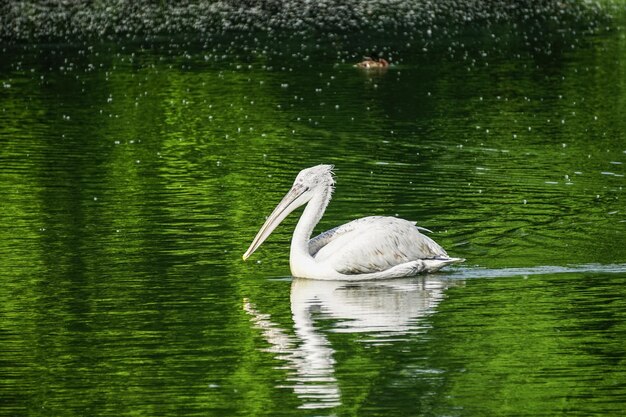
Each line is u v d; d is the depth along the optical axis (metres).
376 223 14.23
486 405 10.17
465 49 37.66
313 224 14.32
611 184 19.45
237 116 26.20
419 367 11.12
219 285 13.88
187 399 10.38
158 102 27.94
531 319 12.49
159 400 10.37
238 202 18.22
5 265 14.70
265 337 11.99
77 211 17.61
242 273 14.38
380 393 10.44
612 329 12.14
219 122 25.47
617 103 27.77
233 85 30.47
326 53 36.69
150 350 11.67
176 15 43.88
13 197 18.55
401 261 14.09
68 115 26.27
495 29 42.44
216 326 12.37
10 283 13.95
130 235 16.19
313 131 24.47
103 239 15.94
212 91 29.53
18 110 26.83
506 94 29.17
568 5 48.66
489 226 16.56
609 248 15.29
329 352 11.55
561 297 13.23
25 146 22.80
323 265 14.02
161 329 12.28
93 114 26.41
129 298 13.37
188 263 14.80
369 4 45.84
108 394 10.52
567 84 30.66
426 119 25.88
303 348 11.66
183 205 17.97
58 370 11.15
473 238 15.91
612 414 10.00
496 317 12.57
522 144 23.08
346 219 17.05
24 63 34.31
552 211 17.47
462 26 43.28
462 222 16.81
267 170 20.72
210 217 17.23
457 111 26.88
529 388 10.55
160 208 17.78
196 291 13.64
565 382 10.73
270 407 10.17
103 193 18.81
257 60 35.12
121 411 10.12
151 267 14.61
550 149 22.59
